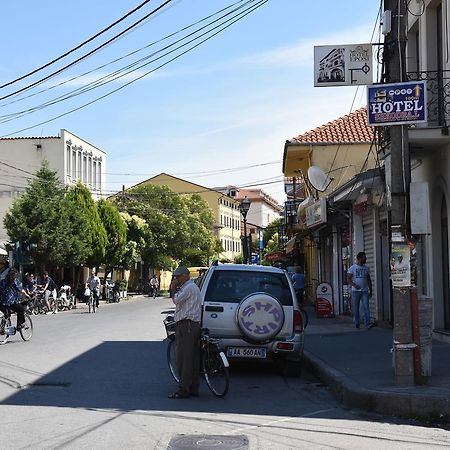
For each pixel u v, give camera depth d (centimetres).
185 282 1031
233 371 1301
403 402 894
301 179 4028
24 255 3122
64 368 1288
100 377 1190
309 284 3909
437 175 1553
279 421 859
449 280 1550
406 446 732
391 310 1945
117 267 5175
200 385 1127
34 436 755
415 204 980
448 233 1512
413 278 980
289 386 1145
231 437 764
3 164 4797
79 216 3950
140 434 770
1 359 1408
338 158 2889
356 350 1423
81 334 1980
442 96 1462
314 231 3097
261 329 1151
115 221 4672
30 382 1128
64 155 4891
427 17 1582
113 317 2794
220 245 7356
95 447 710
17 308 1756
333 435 780
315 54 1090
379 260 2022
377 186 1812
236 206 10600
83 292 4509
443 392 914
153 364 1352
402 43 1002
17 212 3709
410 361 973
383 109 978
